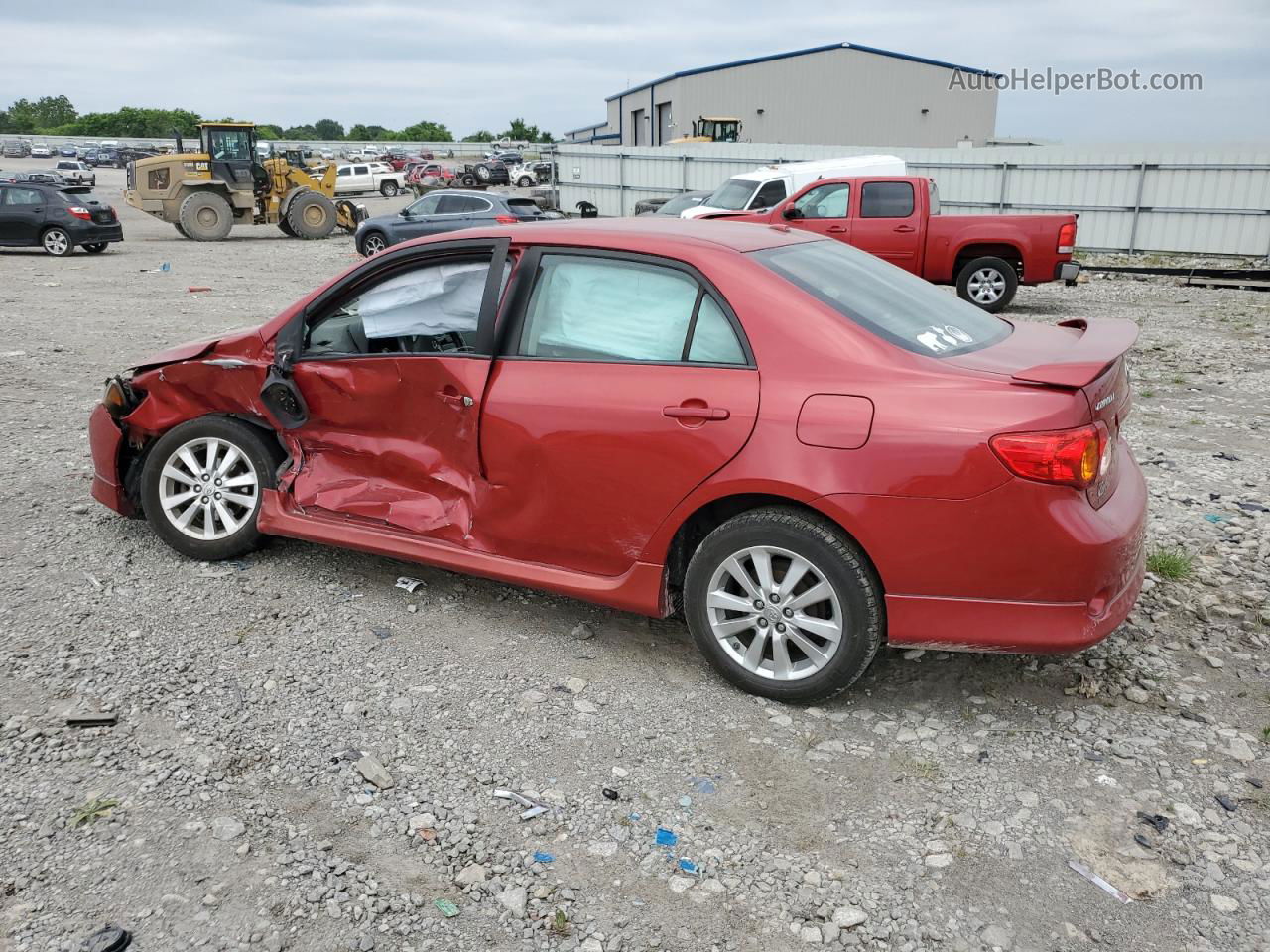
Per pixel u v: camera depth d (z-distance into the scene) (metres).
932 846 2.83
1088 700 3.59
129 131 121.50
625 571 3.74
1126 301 15.48
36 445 6.80
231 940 2.46
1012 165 23.52
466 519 4.06
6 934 2.45
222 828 2.86
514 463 3.83
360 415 4.27
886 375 3.26
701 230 3.97
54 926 2.48
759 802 3.03
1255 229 21.56
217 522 4.75
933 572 3.18
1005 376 3.19
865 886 2.68
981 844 2.84
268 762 3.19
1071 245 13.54
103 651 3.89
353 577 4.62
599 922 2.54
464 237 4.06
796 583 3.41
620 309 3.70
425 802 3.01
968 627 3.21
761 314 3.44
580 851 2.81
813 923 2.54
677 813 2.97
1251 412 8.05
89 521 5.30
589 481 3.67
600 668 3.82
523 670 3.80
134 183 27.00
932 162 24.28
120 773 3.12
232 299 14.87
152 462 4.68
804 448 3.27
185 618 4.19
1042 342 3.71
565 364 3.75
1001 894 2.64
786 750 3.29
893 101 50.81
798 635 3.45
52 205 22.09
